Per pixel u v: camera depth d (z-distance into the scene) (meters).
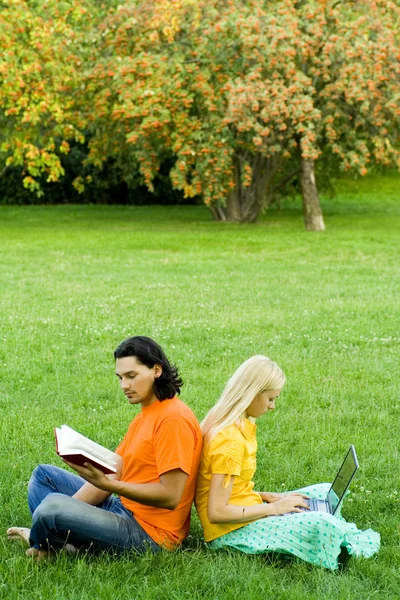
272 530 5.23
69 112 27.28
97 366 10.59
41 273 18.78
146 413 5.25
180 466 5.03
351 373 10.36
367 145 30.23
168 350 11.43
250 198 30.17
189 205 39.91
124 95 25.27
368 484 6.77
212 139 25.64
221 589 4.83
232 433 5.22
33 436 7.91
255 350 11.53
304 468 7.19
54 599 4.66
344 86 25.97
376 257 21.78
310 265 20.25
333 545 5.14
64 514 5.02
